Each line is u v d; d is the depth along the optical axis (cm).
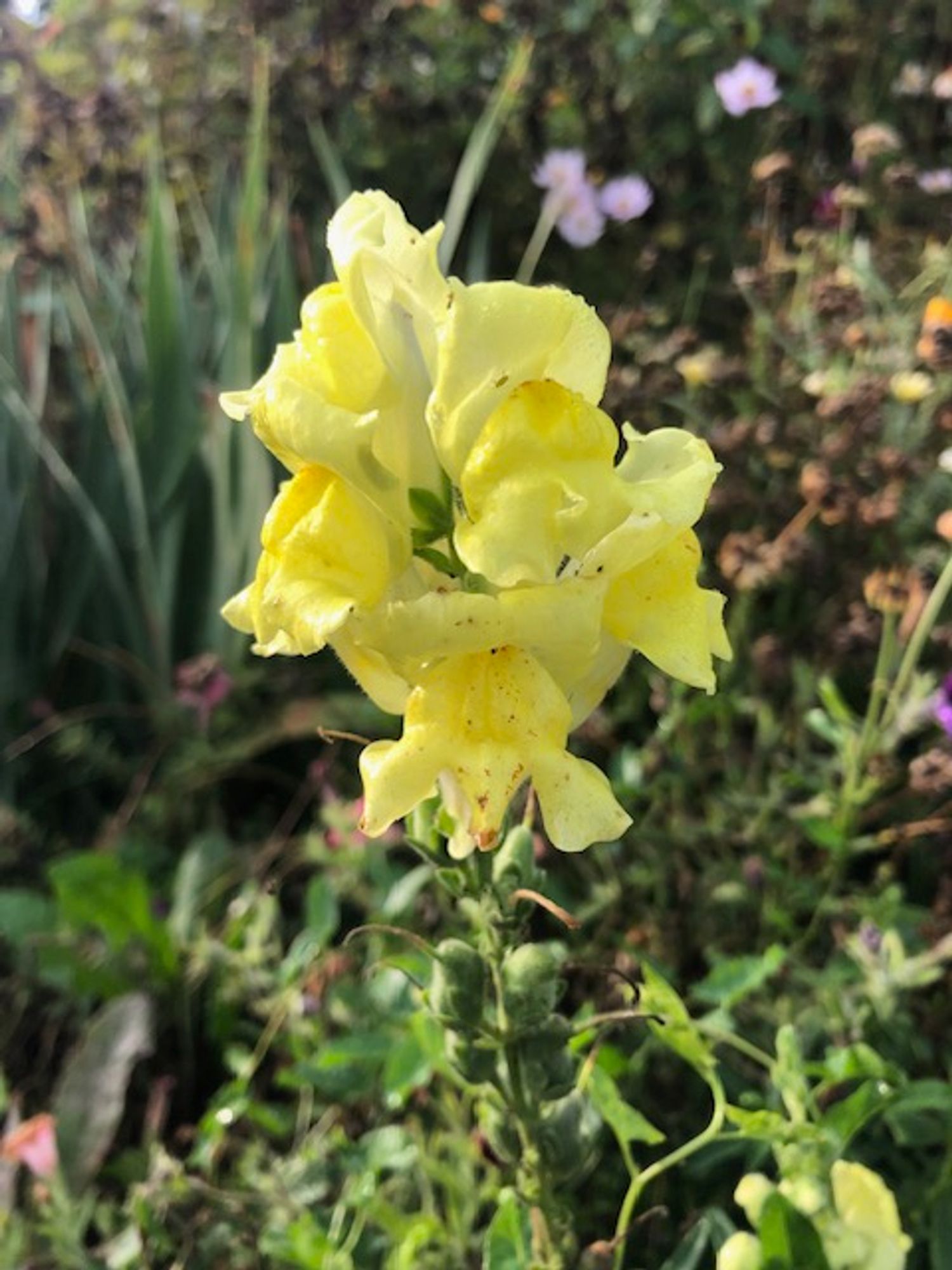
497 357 14
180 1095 28
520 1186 18
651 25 47
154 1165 23
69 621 38
